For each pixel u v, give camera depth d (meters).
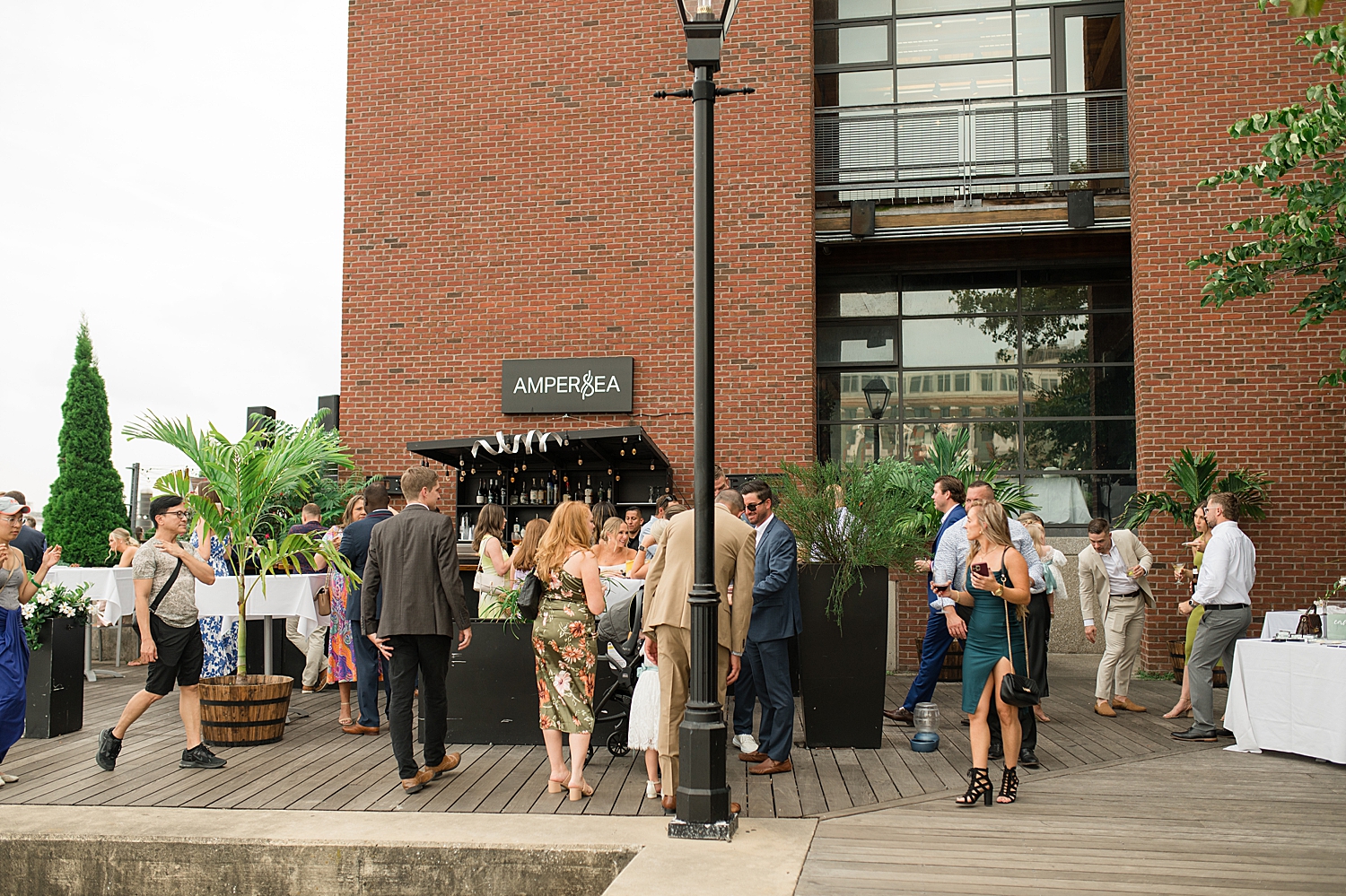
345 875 5.08
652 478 12.66
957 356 14.10
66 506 20.75
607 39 13.10
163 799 5.95
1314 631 7.70
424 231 13.29
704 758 5.15
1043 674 6.97
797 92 12.68
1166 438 11.67
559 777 6.11
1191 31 12.01
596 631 6.62
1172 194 11.90
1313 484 11.32
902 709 8.38
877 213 12.98
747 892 4.31
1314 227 9.06
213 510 8.09
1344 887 4.36
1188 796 5.99
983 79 13.71
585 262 12.93
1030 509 11.40
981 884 4.40
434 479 6.39
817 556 7.60
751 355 12.48
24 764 6.89
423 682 6.52
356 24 13.63
